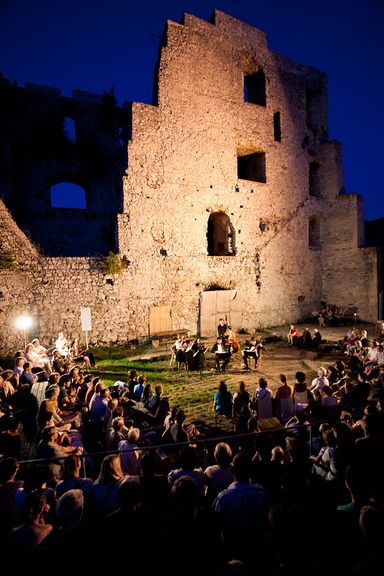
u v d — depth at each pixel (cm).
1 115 1856
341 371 1029
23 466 590
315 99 2655
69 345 1488
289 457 522
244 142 2217
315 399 747
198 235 2027
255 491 375
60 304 1600
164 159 1905
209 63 2070
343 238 2534
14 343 1480
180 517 320
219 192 2105
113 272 1711
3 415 653
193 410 1016
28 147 1938
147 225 1855
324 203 2622
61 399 772
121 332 1766
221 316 2097
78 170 2048
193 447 466
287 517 288
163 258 1903
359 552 333
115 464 429
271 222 2336
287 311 2411
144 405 859
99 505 408
